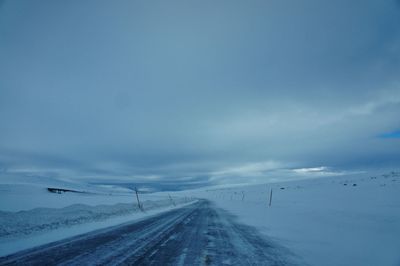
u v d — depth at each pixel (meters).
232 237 10.21
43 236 9.35
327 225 13.94
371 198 34.06
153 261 6.18
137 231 11.27
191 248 7.82
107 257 6.38
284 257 6.98
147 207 30.56
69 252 6.80
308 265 6.27
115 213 20.23
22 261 5.84
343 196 42.34
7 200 27.61
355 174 142.75
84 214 16.86
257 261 6.46
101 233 10.38
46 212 15.30
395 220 14.80
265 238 10.14
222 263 6.18
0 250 6.95
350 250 8.05
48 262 5.79
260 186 174.50
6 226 10.23
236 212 24.86
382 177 91.62
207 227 13.33
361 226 13.23
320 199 40.25
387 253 7.70
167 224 14.40
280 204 35.06
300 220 16.67
